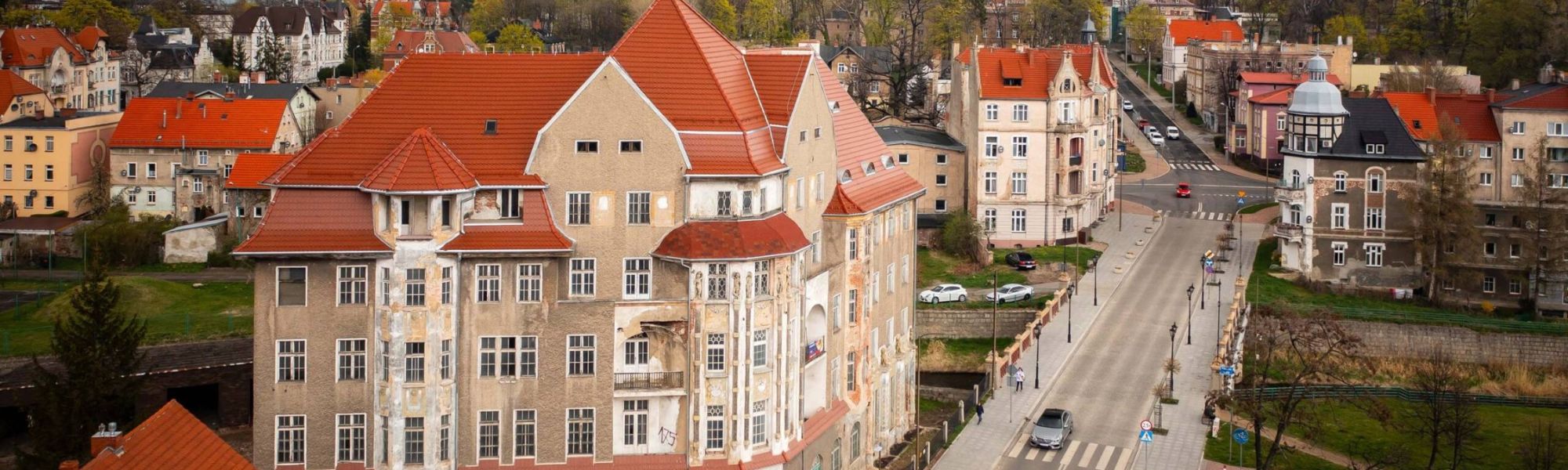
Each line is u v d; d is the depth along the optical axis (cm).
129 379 11819
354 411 10588
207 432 9088
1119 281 18450
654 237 10794
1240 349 15788
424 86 11094
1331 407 14900
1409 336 17225
